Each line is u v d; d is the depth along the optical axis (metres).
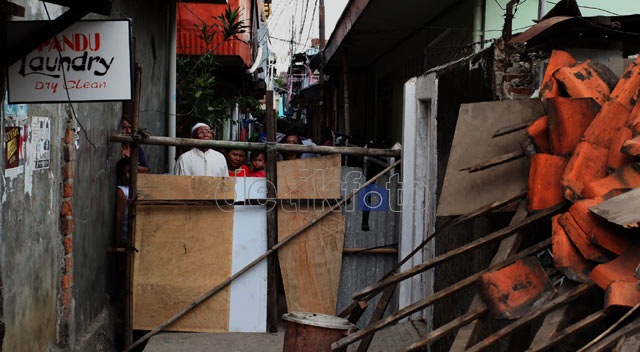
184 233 5.31
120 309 5.70
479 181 3.42
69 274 4.16
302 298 5.42
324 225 5.43
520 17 7.68
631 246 2.19
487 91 3.78
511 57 3.62
